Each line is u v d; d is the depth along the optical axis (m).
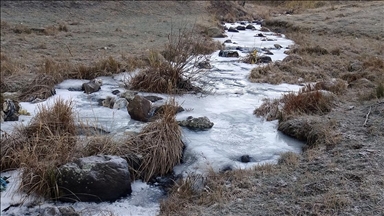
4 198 4.73
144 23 21.48
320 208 3.79
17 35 15.44
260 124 6.45
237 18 28.06
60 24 18.38
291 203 3.96
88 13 23.11
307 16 20.06
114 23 21.06
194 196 4.45
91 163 4.72
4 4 21.91
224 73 10.21
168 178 5.12
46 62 9.76
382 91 6.64
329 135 5.34
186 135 6.01
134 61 10.59
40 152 5.35
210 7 29.55
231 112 7.07
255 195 4.22
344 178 4.28
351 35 12.83
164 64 8.65
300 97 6.62
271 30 20.38
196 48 10.76
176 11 27.34
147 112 6.75
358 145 5.00
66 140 5.38
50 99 7.95
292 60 10.61
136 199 4.66
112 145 5.32
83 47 13.47
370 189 4.00
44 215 4.16
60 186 4.66
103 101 7.72
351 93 7.27
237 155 5.34
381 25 12.45
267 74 9.76
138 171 5.09
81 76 9.58
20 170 5.16
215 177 4.75
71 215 4.18
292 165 4.83
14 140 5.64
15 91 8.50
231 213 3.90
